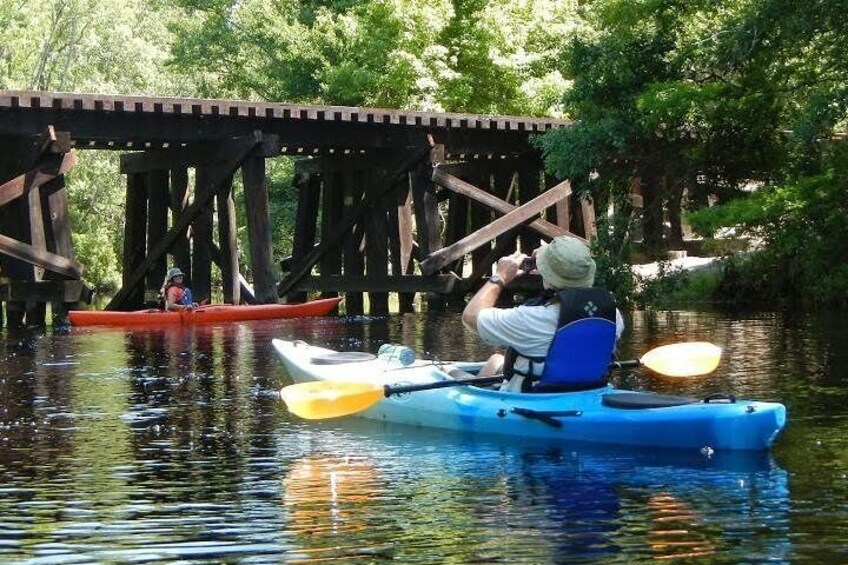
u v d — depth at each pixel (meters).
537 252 7.65
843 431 7.65
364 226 21.89
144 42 43.09
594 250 20.11
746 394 9.31
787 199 17.61
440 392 8.09
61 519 5.87
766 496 6.01
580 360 7.54
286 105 19.44
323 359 9.63
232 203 19.81
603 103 19.70
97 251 37.09
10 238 18.02
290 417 8.79
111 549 5.33
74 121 18.20
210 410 9.20
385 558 5.09
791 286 19.73
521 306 7.64
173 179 20.55
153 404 9.57
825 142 18.48
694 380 10.16
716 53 18.30
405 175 21.27
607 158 19.73
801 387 9.59
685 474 6.54
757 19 17.31
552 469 6.76
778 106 19.28
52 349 14.53
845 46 17.58
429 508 5.94
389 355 9.34
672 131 19.64
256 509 5.99
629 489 6.23
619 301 19.88
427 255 20.83
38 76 39.66
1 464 7.21
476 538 5.36
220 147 19.53
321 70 32.97
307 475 6.77
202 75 40.66
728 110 18.84
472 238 20.94
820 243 18.58
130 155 21.00
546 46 31.47
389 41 29.89
